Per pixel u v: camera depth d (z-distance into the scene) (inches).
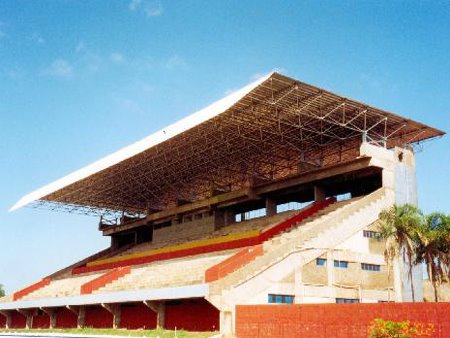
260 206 2623.0
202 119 1835.6
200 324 1643.7
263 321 1320.1
